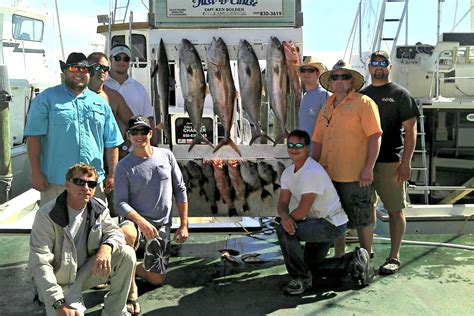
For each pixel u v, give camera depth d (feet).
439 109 19.26
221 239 16.10
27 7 33.27
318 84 13.85
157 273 11.93
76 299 9.34
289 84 13.94
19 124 30.12
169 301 11.53
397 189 12.84
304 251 12.48
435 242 15.29
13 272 13.16
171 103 21.90
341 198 12.28
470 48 20.48
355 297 11.57
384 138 12.71
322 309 11.01
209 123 20.97
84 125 11.28
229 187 14.96
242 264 13.84
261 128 15.62
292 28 14.25
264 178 14.90
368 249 12.48
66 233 9.23
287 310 11.00
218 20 14.23
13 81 29.58
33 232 9.21
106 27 29.04
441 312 10.77
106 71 13.29
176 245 15.53
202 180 14.92
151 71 14.47
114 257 9.64
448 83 20.53
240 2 14.17
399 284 12.27
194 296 11.80
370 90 12.94
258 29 14.23
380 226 18.28
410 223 18.48
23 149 29.40
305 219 11.74
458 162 19.45
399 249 14.30
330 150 12.17
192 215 15.16
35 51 34.04
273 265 13.75
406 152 12.60
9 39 31.73
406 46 21.43
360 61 25.91
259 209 15.14
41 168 11.36
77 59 11.04
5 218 17.38
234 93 14.01
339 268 12.31
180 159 14.70
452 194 19.52
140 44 28.07
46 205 9.30
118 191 11.33
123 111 13.83
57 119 11.05
